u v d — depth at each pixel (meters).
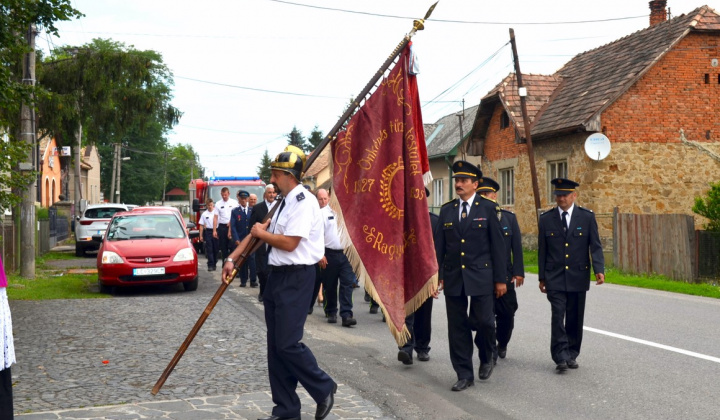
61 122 25.03
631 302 12.56
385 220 5.86
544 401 6.24
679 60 22.31
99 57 25.56
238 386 6.43
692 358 7.88
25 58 16.19
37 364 7.37
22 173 12.55
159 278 13.80
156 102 26.83
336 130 5.86
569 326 7.54
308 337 9.44
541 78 26.45
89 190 64.25
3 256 16.41
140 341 8.62
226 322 9.99
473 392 6.56
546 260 7.61
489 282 6.77
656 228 17.50
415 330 7.96
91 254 26.44
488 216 6.83
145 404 5.77
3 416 4.00
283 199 5.36
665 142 22.25
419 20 5.96
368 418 5.50
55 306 11.62
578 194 22.70
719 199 16.62
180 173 109.19
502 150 27.89
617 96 21.70
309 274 5.27
